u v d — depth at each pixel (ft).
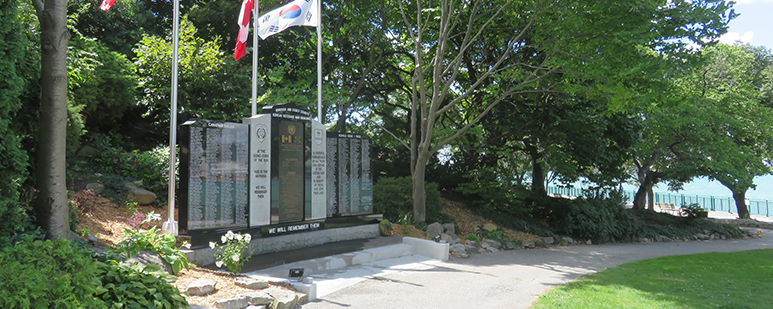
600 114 63.46
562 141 70.44
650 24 44.65
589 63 49.01
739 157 81.10
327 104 60.44
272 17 44.55
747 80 103.91
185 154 33.45
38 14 25.99
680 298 29.01
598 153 70.54
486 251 51.13
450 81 54.24
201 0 71.51
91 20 60.39
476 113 72.90
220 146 35.24
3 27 22.89
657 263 45.73
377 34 67.77
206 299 23.34
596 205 72.74
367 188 48.42
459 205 72.49
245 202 36.70
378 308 26.18
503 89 61.98
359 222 46.39
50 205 25.39
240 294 24.36
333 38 68.59
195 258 31.24
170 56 51.16
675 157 95.55
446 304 27.45
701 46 46.06
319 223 42.11
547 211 71.87
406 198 57.36
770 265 45.68
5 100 22.94
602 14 48.08
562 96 62.75
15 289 15.17
